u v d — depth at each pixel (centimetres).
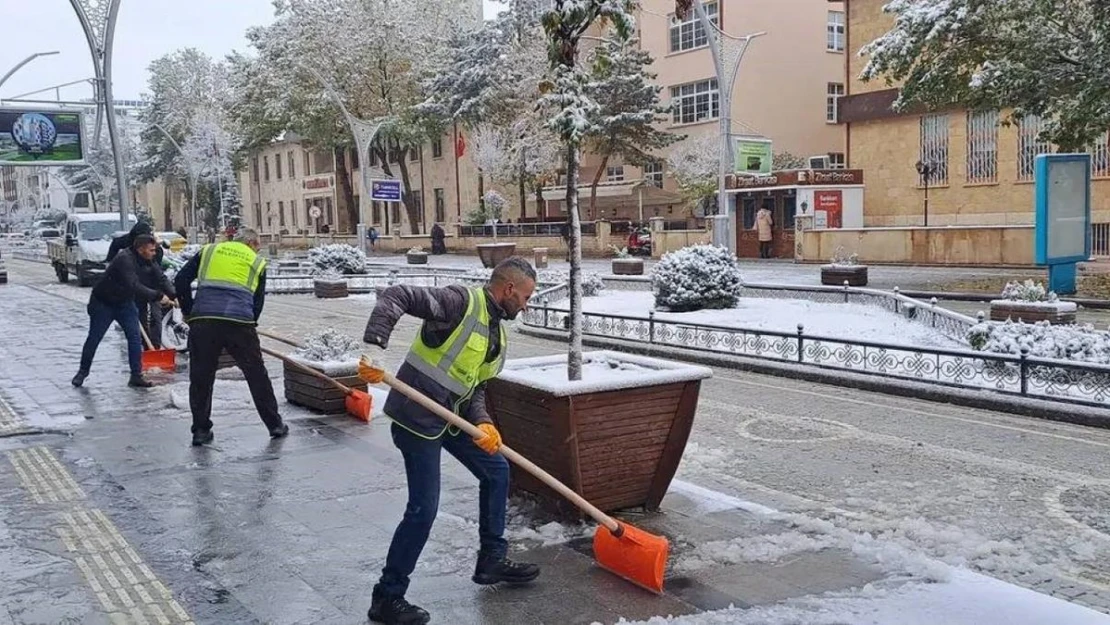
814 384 1134
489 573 468
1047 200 1806
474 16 5362
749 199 3406
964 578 468
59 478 679
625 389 534
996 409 956
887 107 3177
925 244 2712
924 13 1956
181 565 506
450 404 441
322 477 671
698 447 818
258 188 7631
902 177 3194
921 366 1094
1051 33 1870
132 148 7244
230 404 938
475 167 4841
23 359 1295
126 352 1355
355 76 4856
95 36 1655
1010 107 2142
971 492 674
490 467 465
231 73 5944
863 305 1736
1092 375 954
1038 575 511
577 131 557
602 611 438
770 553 506
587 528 545
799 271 2691
